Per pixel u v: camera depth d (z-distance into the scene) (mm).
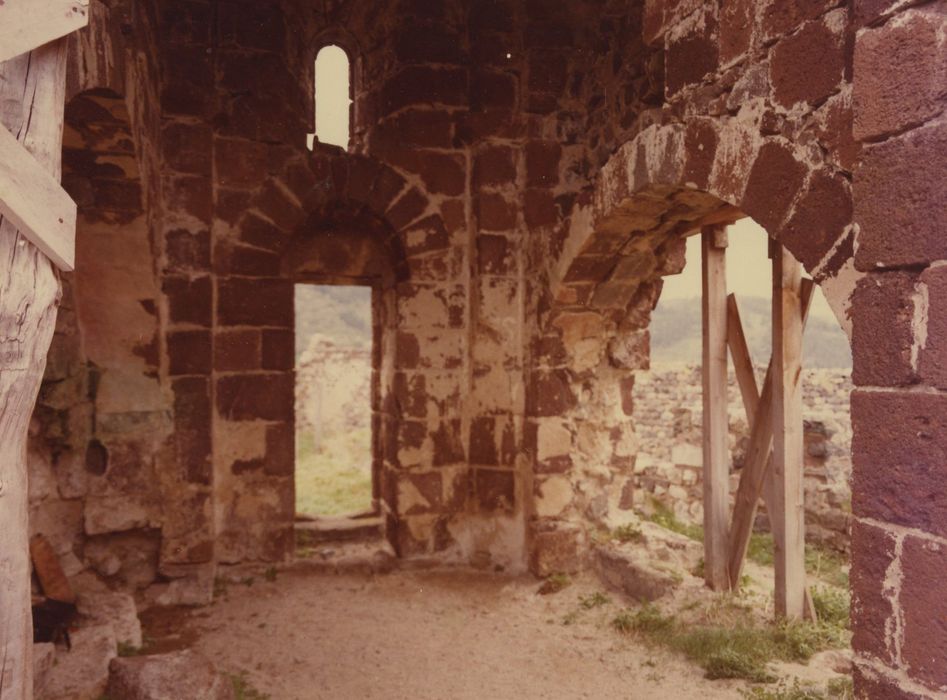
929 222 1840
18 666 1889
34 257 1874
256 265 5879
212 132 5730
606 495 6113
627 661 4445
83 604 4633
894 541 1939
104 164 4617
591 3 5930
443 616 5242
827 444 6473
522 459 6105
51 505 5238
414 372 6191
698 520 7254
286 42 5984
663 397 8375
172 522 5625
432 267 6211
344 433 13836
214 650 4688
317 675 4344
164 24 5562
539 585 5762
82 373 5363
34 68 1889
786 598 4523
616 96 5453
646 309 6008
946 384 1812
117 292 5320
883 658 1974
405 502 6184
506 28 6066
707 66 2977
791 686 3885
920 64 1845
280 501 6008
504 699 4059
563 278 5441
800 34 2461
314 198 5988
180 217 5605
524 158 6047
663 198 4199
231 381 5848
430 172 6188
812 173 2428
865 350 2029
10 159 1779
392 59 6219
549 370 5859
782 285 4523
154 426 5535
